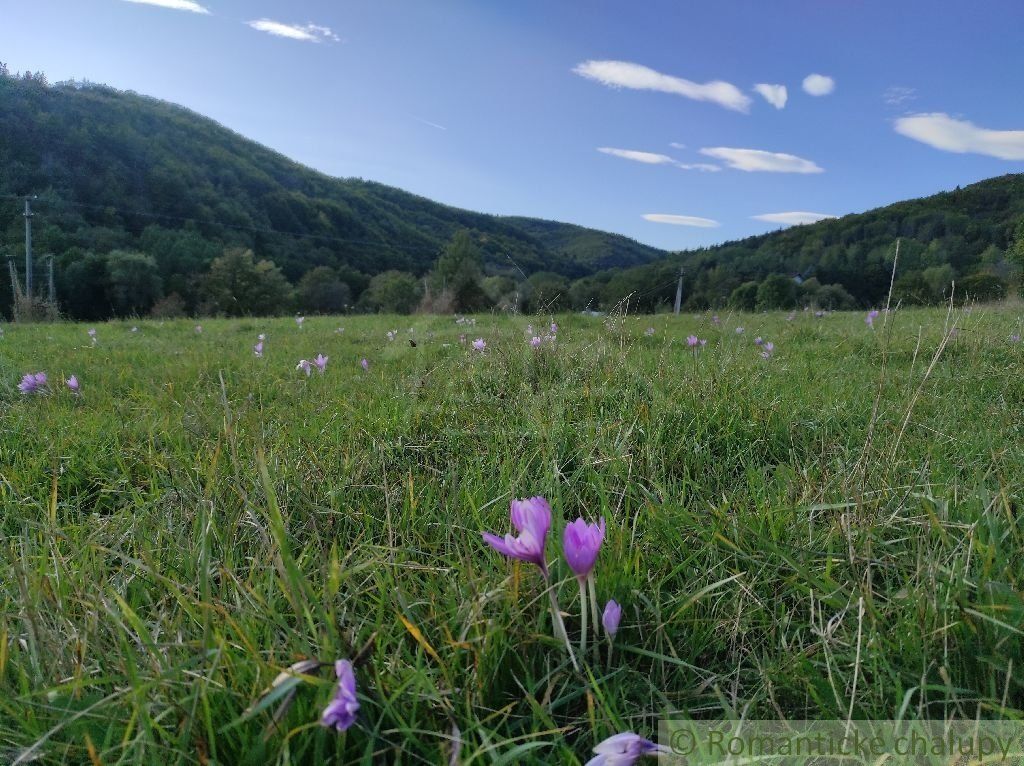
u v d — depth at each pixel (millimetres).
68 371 5711
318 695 1247
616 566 1818
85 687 1438
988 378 4422
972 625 1495
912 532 2027
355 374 5320
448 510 2281
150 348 8031
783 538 2107
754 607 1827
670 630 1732
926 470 2490
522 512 1443
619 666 1634
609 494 2518
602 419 3283
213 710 1330
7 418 3803
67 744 1278
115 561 2178
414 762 1331
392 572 1868
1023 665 1489
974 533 1886
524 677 1548
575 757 1276
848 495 2244
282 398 4473
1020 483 2312
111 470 3029
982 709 1425
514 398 3830
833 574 1901
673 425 3262
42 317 20062
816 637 1758
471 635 1565
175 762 1229
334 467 2764
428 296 16734
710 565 2031
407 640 1644
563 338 5242
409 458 3008
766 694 1545
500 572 1825
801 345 7008
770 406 3471
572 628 1730
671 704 1476
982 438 2980
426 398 3965
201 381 5062
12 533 2406
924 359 5406
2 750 1296
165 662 1431
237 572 1988
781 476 2615
